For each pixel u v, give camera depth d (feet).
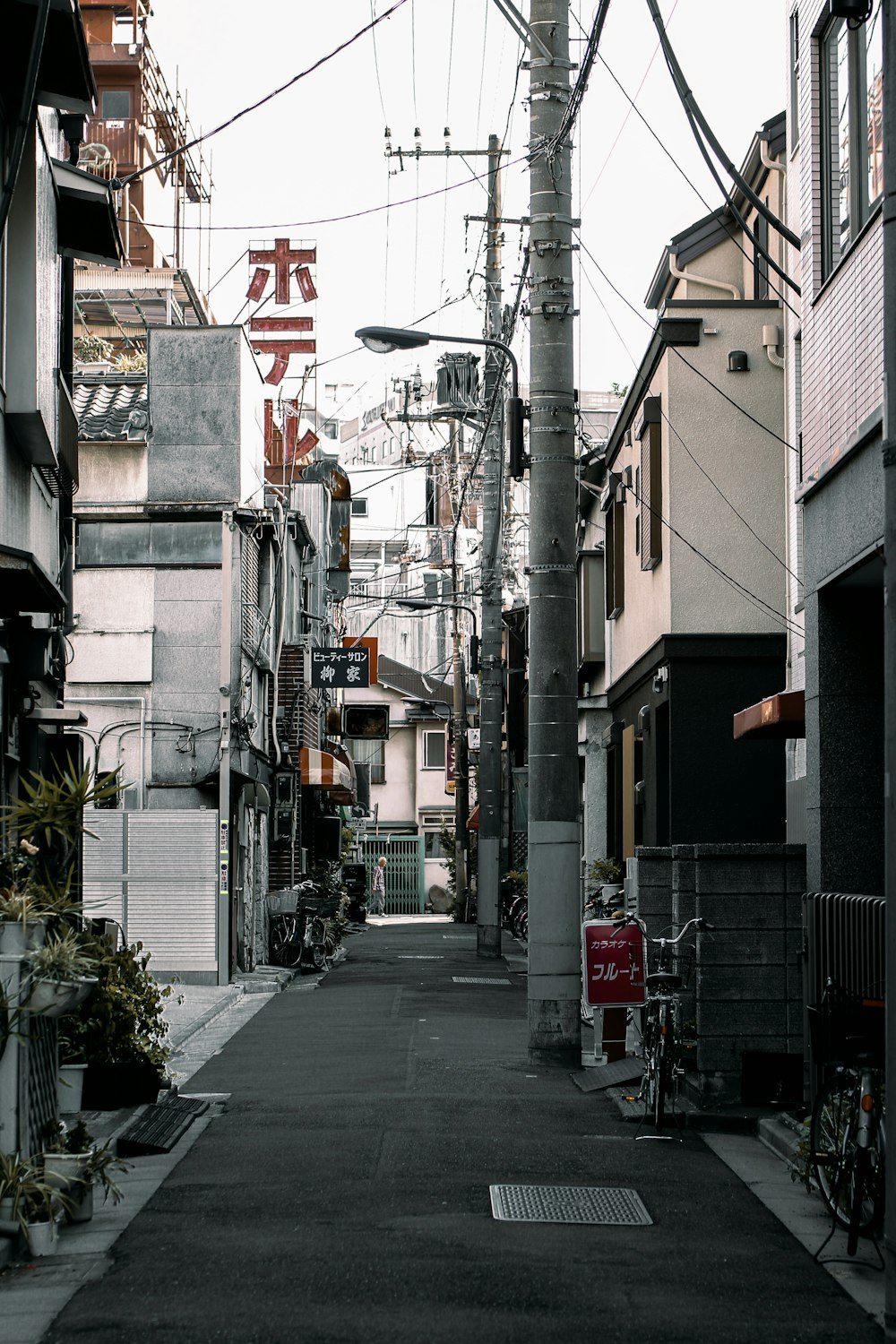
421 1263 22.79
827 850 35.22
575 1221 25.88
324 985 80.43
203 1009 63.21
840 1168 25.62
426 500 224.74
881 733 35.45
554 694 48.34
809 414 36.96
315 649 106.11
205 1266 22.70
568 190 49.08
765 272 65.46
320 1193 27.71
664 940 38.04
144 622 79.00
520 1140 33.40
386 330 50.57
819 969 33.22
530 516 49.08
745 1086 36.73
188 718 78.38
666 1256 23.86
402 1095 39.75
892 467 20.30
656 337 64.85
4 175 33.42
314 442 128.67
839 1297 21.91
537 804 47.96
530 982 47.14
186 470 79.71
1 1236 23.38
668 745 64.80
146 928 74.69
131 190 148.36
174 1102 36.83
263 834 94.32
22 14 32.65
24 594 34.60
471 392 102.63
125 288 117.91
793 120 42.22
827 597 35.91
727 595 63.72
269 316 126.93
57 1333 19.45
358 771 198.08
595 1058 49.08
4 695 42.09
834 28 35.58
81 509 79.10
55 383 40.27
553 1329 19.77
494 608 103.30
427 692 221.66
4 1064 24.17
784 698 39.47
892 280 20.39
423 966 94.63
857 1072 25.81
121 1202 27.17
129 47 150.10
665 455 64.59
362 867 180.04
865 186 32.81
